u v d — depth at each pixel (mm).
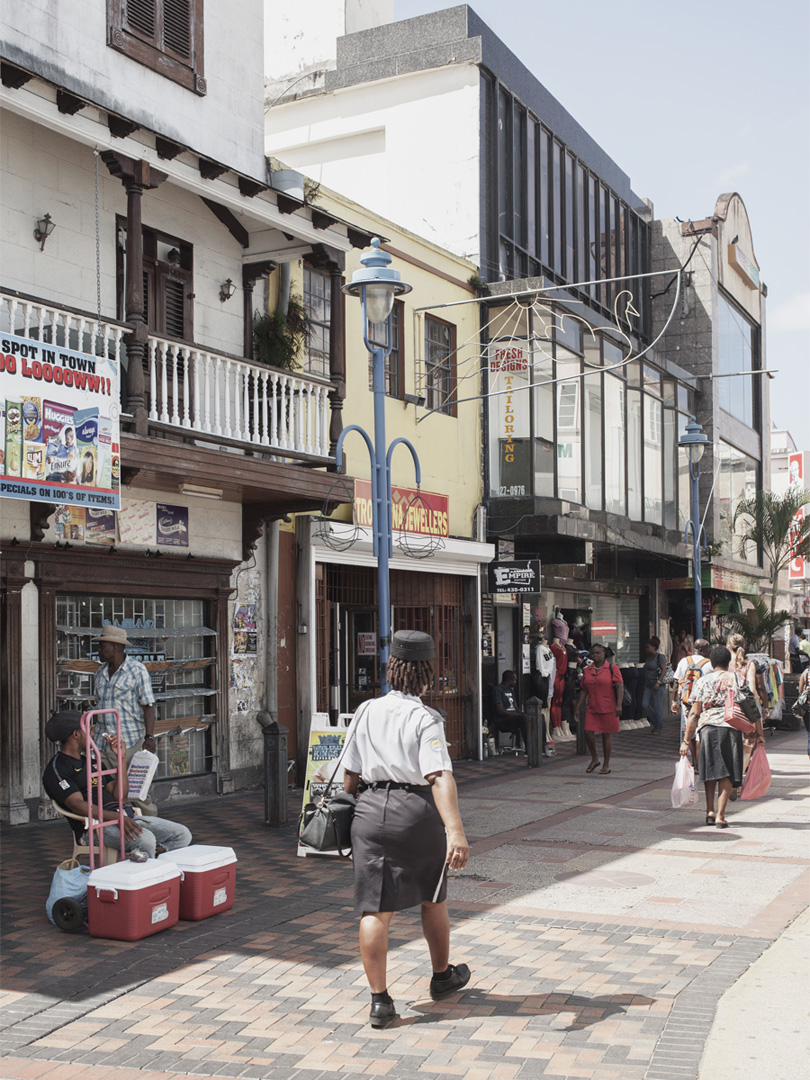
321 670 14391
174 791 12016
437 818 5156
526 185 20109
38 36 9977
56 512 10602
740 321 31797
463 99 18750
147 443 10195
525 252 19906
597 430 20109
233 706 12914
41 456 8867
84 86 10477
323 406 12859
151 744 8672
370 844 5066
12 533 10102
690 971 5805
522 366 18031
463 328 17938
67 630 10703
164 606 12148
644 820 10781
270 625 13500
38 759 10344
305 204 12000
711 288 28094
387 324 15938
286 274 13664
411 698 5219
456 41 18781
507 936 6551
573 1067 4531
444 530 16750
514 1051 4711
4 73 8812
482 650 17797
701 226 28375
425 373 16797
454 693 16891
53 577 10500
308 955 6156
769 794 12492
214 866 6988
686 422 25906
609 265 24562
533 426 17938
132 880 6355
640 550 22188
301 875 8289
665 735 20922
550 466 18234
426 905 5312
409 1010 5246
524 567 17594
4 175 10258
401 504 15562
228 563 12781
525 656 19422
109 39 10781
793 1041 4770
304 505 12898
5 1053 4750
